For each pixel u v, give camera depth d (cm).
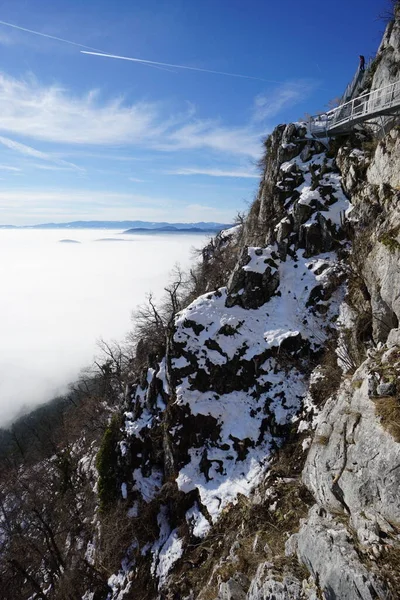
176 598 1543
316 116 2970
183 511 1881
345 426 1057
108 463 2505
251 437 1869
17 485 4272
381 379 1020
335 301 2016
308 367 1930
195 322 2203
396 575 669
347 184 2350
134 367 3803
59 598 2234
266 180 3153
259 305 2228
